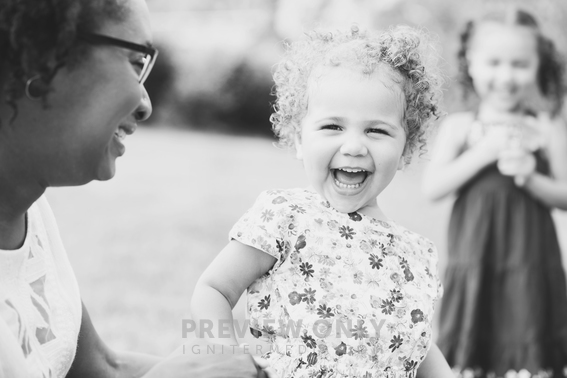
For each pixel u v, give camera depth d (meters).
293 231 1.63
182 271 5.20
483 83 3.66
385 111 1.64
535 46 3.64
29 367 1.25
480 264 3.48
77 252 5.65
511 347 3.43
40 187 1.32
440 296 1.73
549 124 3.63
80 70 1.24
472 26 3.76
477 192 3.56
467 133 3.63
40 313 1.34
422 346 1.64
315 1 9.32
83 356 1.64
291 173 8.71
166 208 7.11
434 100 1.86
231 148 10.38
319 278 1.60
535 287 3.45
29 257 1.37
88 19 1.24
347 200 1.66
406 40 1.74
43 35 1.19
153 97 12.02
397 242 1.70
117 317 4.24
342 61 1.67
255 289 1.63
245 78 11.77
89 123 1.26
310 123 1.67
